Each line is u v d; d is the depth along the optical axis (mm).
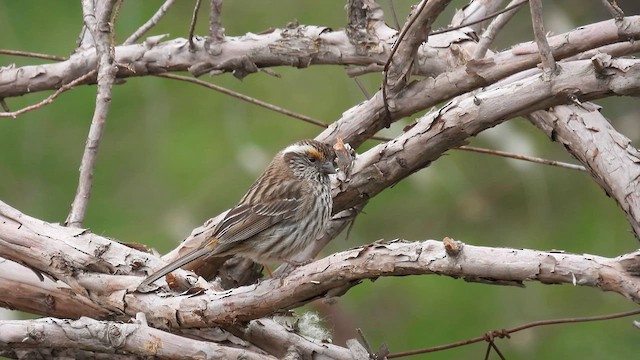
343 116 11148
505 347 15320
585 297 15633
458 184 16531
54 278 9859
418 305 15648
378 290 15805
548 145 16766
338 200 10836
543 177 16516
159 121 17125
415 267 8039
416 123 10438
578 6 16656
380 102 10875
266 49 11758
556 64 9586
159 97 17281
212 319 9102
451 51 11195
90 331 8781
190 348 8742
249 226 10578
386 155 10477
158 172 16625
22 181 16766
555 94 9562
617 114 16750
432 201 16484
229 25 17500
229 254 10688
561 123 9672
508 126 16172
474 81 10328
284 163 10898
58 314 10148
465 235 16141
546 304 15578
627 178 9172
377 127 11000
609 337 15172
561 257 7660
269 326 9336
